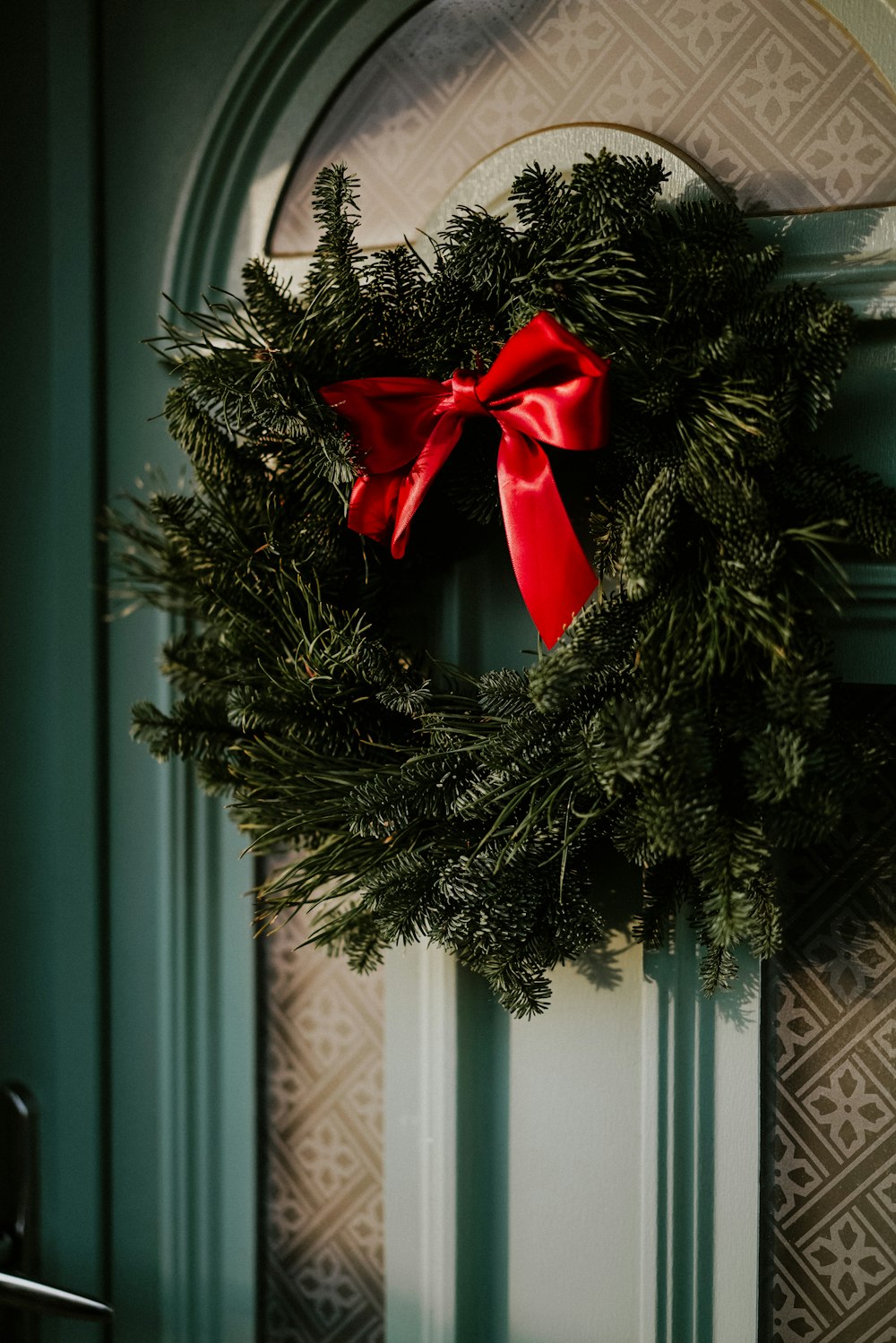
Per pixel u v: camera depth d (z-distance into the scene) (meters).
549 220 1.59
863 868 1.71
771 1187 1.74
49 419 1.92
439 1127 1.79
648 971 1.73
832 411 1.66
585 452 1.69
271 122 1.83
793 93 1.67
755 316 1.56
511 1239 1.79
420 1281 1.81
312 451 1.62
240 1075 1.88
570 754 1.58
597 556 1.65
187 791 1.88
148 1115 1.91
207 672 1.71
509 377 1.56
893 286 1.62
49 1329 1.93
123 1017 1.92
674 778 1.49
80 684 1.91
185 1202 1.89
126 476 1.90
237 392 1.59
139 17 1.87
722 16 1.69
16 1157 1.95
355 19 1.79
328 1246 1.88
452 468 1.67
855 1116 1.72
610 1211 1.76
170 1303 1.90
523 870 1.60
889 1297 1.72
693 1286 1.73
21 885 1.95
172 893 1.88
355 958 1.71
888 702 1.70
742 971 1.71
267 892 1.67
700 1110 1.72
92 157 1.88
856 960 1.72
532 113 1.75
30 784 1.95
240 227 1.85
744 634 1.53
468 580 1.77
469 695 1.77
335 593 1.70
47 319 1.91
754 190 1.68
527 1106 1.78
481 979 1.79
